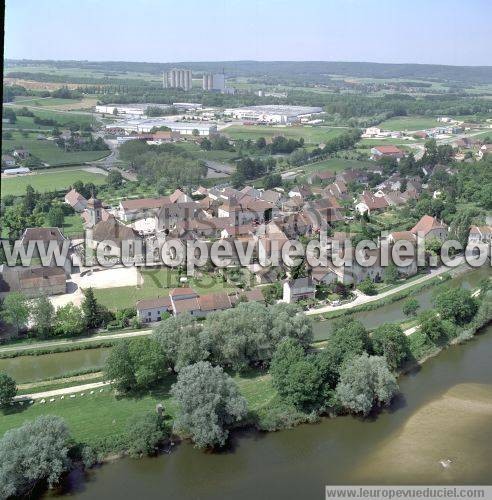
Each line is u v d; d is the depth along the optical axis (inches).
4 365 4852.4
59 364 4874.5
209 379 3828.7
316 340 5226.4
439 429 4035.4
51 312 5241.1
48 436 3408.0
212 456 3732.8
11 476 3270.2
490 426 4077.3
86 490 3417.8
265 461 3705.7
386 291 6505.9
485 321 5644.7
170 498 3380.9
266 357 4680.1
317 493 3435.0
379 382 4202.8
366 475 3587.6
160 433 3750.0
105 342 5137.8
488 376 4761.3
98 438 3745.1
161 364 4379.9
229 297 5816.9
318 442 3892.7
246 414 3934.5
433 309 5757.9
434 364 4975.4
